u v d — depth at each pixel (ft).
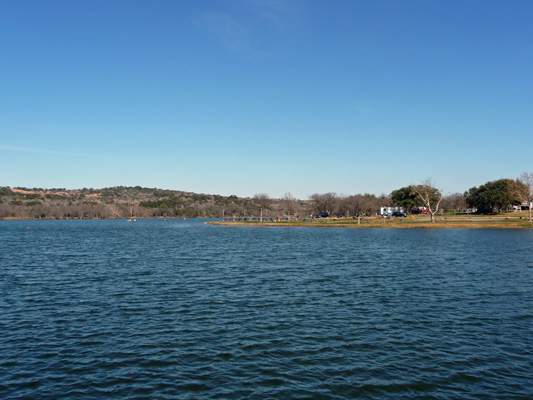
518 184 479.00
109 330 72.90
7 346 65.05
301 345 65.46
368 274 130.93
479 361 59.21
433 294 100.58
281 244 248.73
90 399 48.73
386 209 631.56
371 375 54.85
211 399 48.67
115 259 173.27
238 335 70.18
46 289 107.96
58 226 589.32
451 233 322.96
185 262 162.40
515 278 121.90
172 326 75.20
